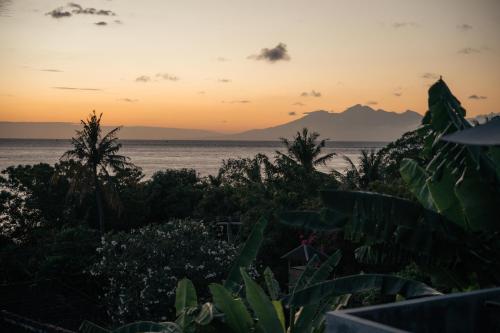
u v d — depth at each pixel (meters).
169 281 22.53
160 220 53.47
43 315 24.73
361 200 8.09
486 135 4.19
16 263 35.03
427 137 9.13
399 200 8.30
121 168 51.81
